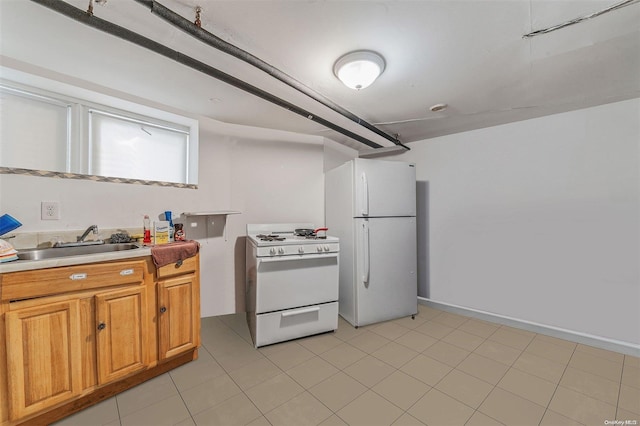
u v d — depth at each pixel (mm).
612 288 2219
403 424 1429
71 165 2008
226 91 2082
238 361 2010
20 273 1306
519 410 1531
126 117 2287
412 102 2264
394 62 1680
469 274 2973
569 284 2398
